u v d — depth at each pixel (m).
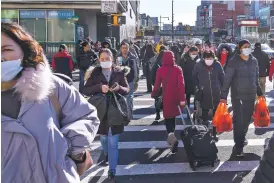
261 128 8.86
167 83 6.86
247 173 5.93
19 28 2.27
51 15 26.20
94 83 5.37
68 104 2.38
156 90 7.03
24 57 2.22
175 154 6.94
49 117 2.21
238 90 6.54
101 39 36.28
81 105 2.43
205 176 5.82
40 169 2.13
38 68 2.23
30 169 2.13
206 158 6.00
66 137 2.30
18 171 2.12
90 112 2.46
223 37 93.69
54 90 2.33
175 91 6.86
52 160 2.17
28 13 26.11
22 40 2.23
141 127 9.12
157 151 7.17
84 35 30.67
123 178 5.78
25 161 2.12
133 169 6.17
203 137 6.07
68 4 26.14
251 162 6.44
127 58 8.66
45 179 2.14
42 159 2.14
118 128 5.36
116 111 5.25
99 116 5.27
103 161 6.53
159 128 9.00
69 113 2.38
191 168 6.14
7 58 2.20
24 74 2.17
